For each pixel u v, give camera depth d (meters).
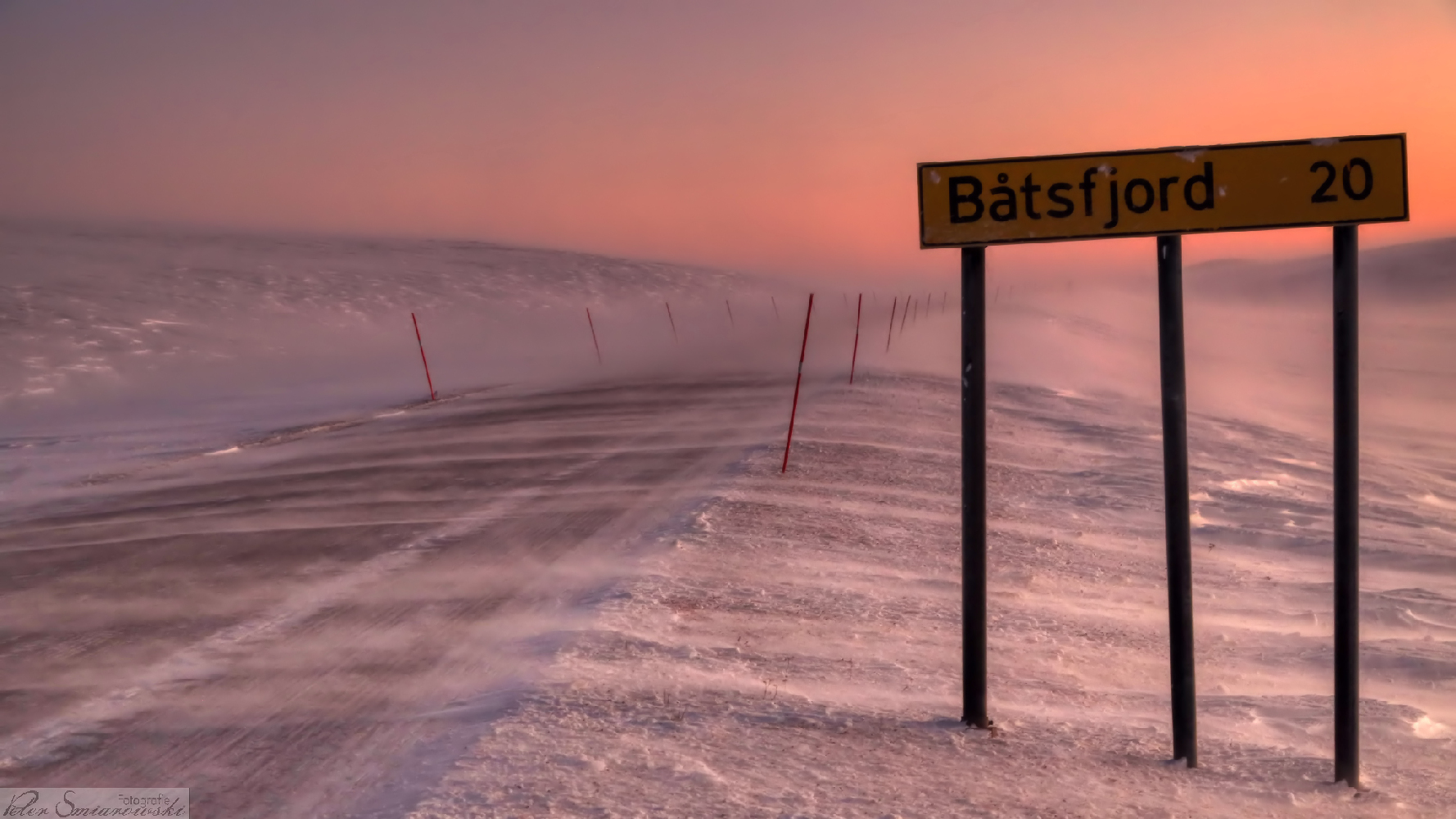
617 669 6.46
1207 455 19.55
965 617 5.76
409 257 93.25
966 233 5.38
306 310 58.50
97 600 8.85
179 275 66.06
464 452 17.53
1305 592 10.71
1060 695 6.86
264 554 10.53
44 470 16.42
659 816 4.20
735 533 11.08
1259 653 8.50
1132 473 16.33
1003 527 12.63
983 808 4.39
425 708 6.02
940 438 19.23
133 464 17.06
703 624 7.79
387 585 9.18
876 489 14.37
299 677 6.73
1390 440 29.44
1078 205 5.27
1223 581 10.98
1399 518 15.26
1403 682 7.88
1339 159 5.09
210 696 6.43
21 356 36.94
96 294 54.78
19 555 10.73
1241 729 6.41
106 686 6.68
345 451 18.03
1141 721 6.42
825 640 7.63
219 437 20.44
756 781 4.64
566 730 5.30
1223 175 5.16
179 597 8.92
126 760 5.45
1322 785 5.24
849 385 26.38
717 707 5.81
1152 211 5.21
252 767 5.28
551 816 4.20
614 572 9.30
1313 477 18.80
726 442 17.98
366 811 4.54
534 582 9.12
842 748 5.20
